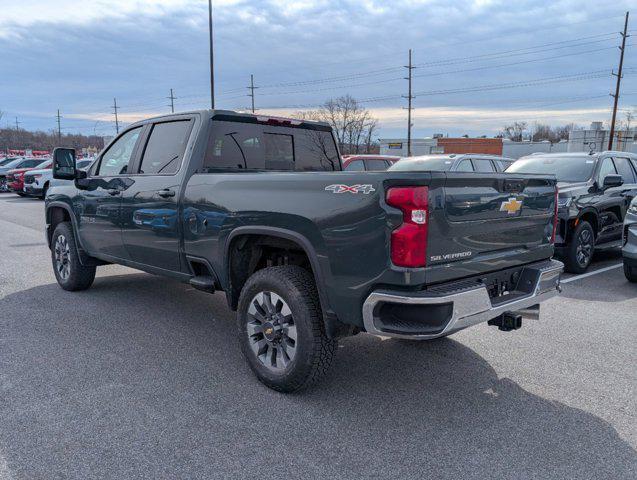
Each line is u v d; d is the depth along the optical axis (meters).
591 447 3.07
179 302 6.06
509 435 3.20
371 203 3.11
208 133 4.54
